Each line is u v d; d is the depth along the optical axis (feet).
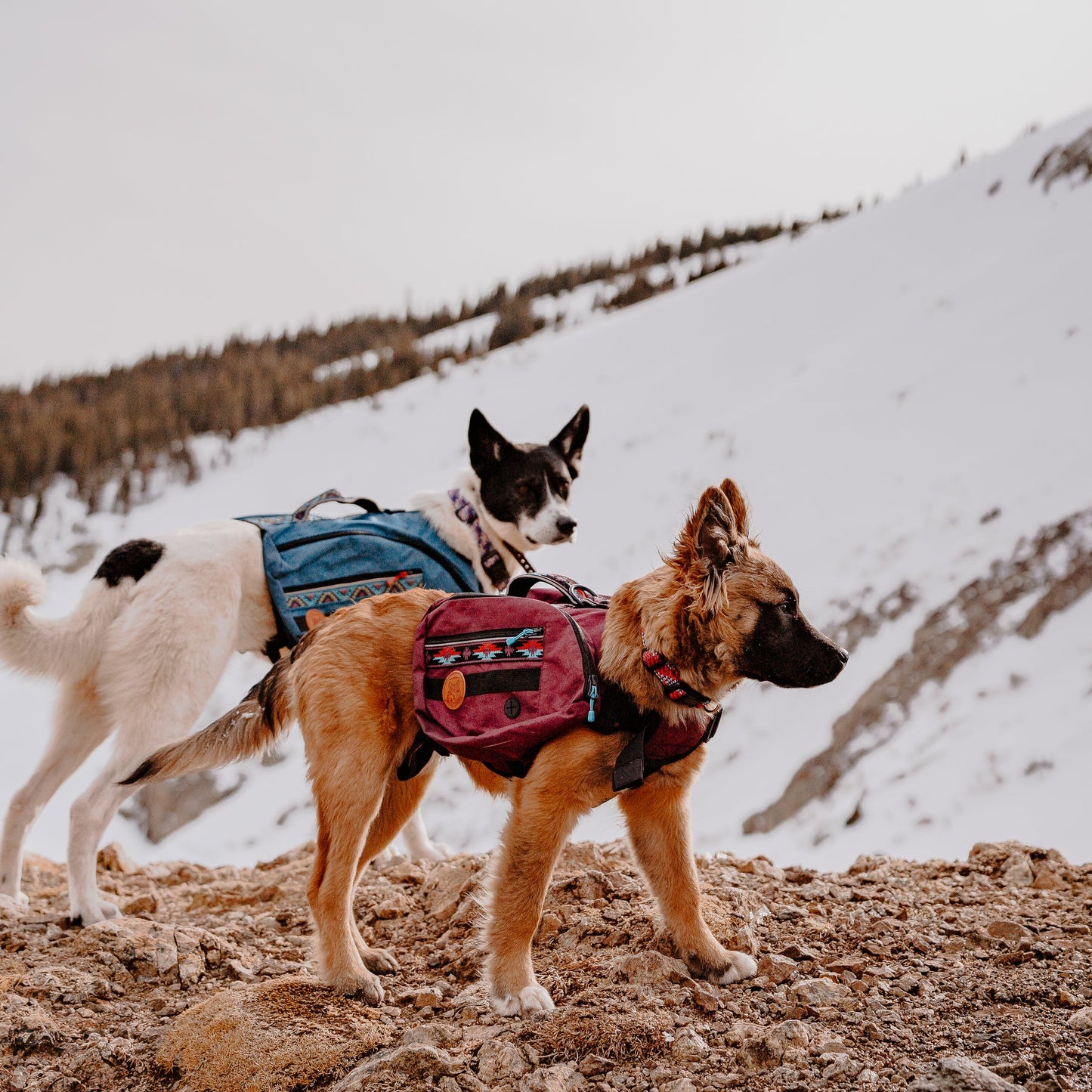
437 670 13.65
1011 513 65.92
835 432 91.76
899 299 118.01
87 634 18.78
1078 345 84.74
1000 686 52.37
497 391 149.69
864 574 67.36
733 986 13.21
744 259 209.67
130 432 156.66
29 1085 11.94
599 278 239.30
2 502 137.59
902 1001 12.72
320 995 13.12
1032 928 14.98
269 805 65.21
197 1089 11.65
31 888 20.40
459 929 15.47
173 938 15.20
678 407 117.19
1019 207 122.62
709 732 13.56
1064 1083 10.55
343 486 136.98
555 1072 11.14
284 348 233.76
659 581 13.38
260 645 20.45
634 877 16.60
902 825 45.62
